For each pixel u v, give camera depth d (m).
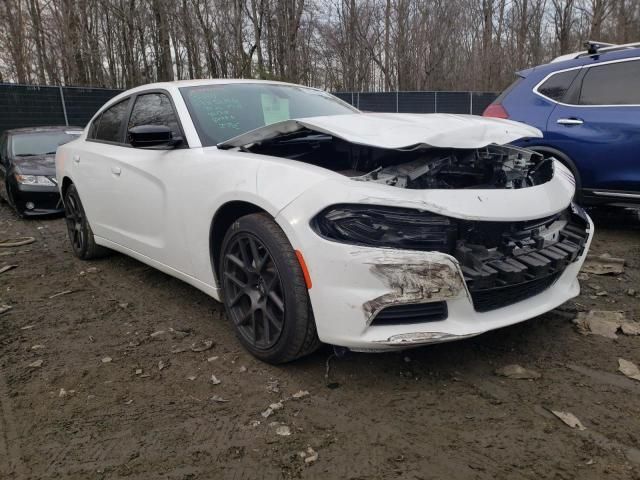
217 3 17.84
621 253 4.73
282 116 3.82
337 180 2.54
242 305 3.05
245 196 2.80
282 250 2.61
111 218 4.32
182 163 3.33
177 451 2.23
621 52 5.01
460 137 2.76
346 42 22.81
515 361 2.87
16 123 13.23
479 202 2.55
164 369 2.91
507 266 2.59
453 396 2.56
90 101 14.27
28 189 7.42
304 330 2.62
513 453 2.15
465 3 25.38
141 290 4.22
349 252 2.39
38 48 18.38
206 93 3.79
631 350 2.96
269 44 18.92
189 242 3.30
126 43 19.52
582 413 2.40
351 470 2.08
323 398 2.57
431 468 2.08
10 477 2.11
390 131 2.78
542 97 5.41
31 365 3.00
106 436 2.34
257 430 2.35
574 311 3.50
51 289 4.33
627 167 4.80
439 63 24.92
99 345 3.24
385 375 2.76
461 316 2.49
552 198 2.91
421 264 2.37
